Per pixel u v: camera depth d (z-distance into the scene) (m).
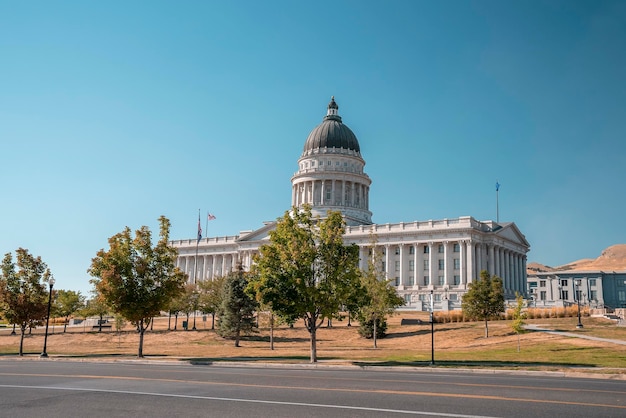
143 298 46.47
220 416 15.46
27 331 94.25
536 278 159.38
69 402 18.17
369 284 62.47
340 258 41.88
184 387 21.75
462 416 15.22
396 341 66.50
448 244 121.88
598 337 52.16
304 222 42.53
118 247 47.31
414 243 125.06
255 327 74.12
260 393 19.81
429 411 15.97
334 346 63.84
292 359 41.12
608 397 18.94
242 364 36.47
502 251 132.25
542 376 27.81
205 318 99.12
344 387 21.52
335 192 153.25
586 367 31.31
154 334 80.31
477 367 31.33
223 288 75.25
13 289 55.03
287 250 41.25
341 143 157.00
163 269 48.72
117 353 54.41
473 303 65.38
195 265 150.25
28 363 38.41
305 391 20.30
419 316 90.06
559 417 15.16
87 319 114.00
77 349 67.62
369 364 34.28
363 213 152.00
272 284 40.66
